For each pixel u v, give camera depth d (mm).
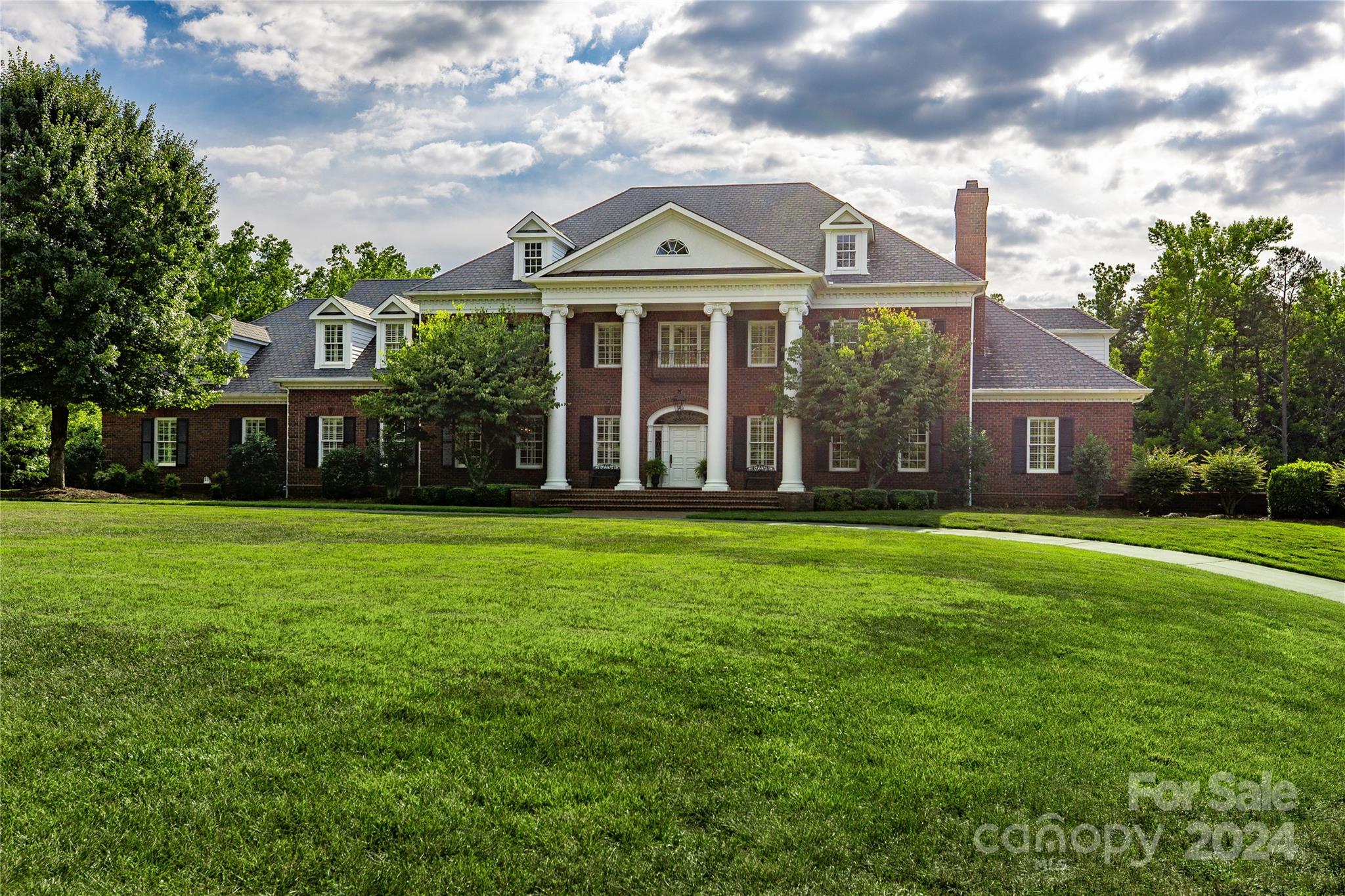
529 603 9297
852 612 9227
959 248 34469
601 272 31062
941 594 10516
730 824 4648
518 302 33094
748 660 7223
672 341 32344
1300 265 50531
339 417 34438
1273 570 15906
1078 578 12492
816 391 28219
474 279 33781
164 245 30422
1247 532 20500
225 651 7160
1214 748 5949
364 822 4590
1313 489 24938
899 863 4379
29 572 10570
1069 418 30891
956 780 5195
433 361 29156
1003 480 31188
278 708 5980
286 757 5266
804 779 5160
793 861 4328
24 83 29281
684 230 30812
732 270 30281
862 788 5066
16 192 28016
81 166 28984
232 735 5555
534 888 4102
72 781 4949
